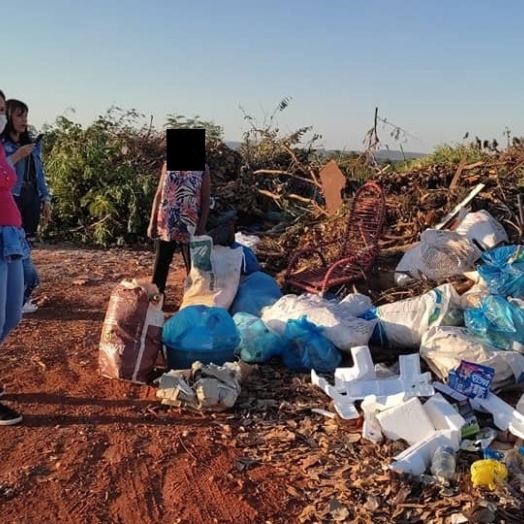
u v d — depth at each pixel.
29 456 3.89
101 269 8.92
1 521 3.31
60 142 11.56
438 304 5.39
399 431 4.05
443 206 8.20
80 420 4.35
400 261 6.89
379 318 5.54
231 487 3.64
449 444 3.89
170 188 6.35
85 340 5.92
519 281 5.54
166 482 3.69
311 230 9.12
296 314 5.51
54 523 3.31
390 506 3.45
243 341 5.30
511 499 3.43
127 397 4.70
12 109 5.71
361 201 7.40
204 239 6.13
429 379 4.59
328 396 4.71
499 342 4.97
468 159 10.38
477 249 6.52
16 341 5.83
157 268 6.55
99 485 3.64
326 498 3.54
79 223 11.25
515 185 8.57
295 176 12.14
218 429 4.28
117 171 11.18
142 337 4.90
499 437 4.14
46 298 7.25
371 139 12.22
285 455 3.97
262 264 8.30
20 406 4.52
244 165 12.85
